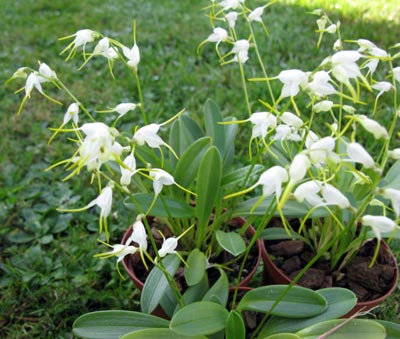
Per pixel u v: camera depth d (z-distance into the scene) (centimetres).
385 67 92
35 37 116
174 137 49
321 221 50
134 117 84
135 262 48
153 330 34
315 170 44
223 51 105
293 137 37
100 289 57
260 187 66
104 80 97
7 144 79
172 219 45
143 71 99
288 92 30
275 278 47
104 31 118
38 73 38
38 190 70
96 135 25
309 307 36
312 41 105
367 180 27
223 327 35
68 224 65
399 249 59
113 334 36
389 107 81
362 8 120
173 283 39
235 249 38
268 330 37
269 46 103
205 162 40
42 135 81
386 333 36
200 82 94
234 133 50
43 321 53
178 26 118
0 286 56
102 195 29
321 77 29
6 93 94
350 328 34
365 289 45
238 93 89
